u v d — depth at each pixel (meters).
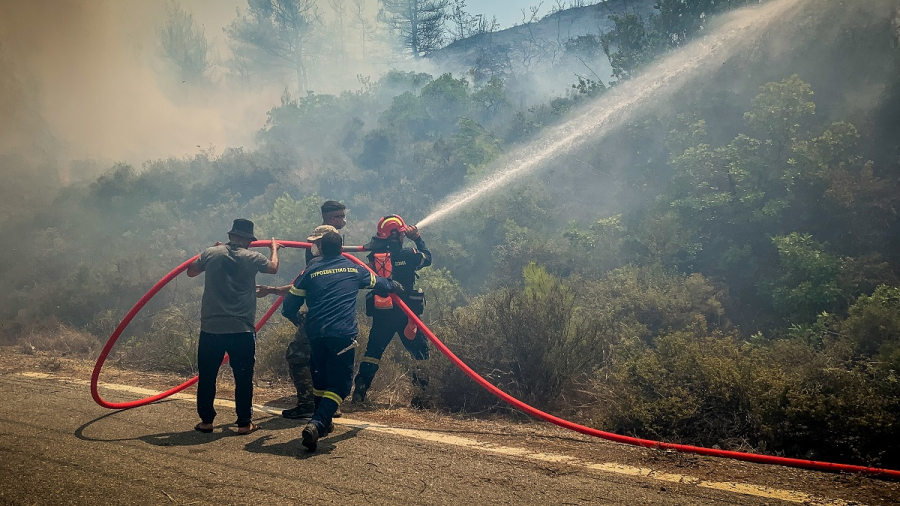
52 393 6.27
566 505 3.65
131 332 9.79
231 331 5.02
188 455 4.44
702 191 9.27
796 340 6.84
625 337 7.14
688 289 8.15
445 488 3.88
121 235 13.34
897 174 8.48
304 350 5.65
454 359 5.59
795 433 4.68
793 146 8.73
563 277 9.37
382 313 6.10
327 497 3.71
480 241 10.62
